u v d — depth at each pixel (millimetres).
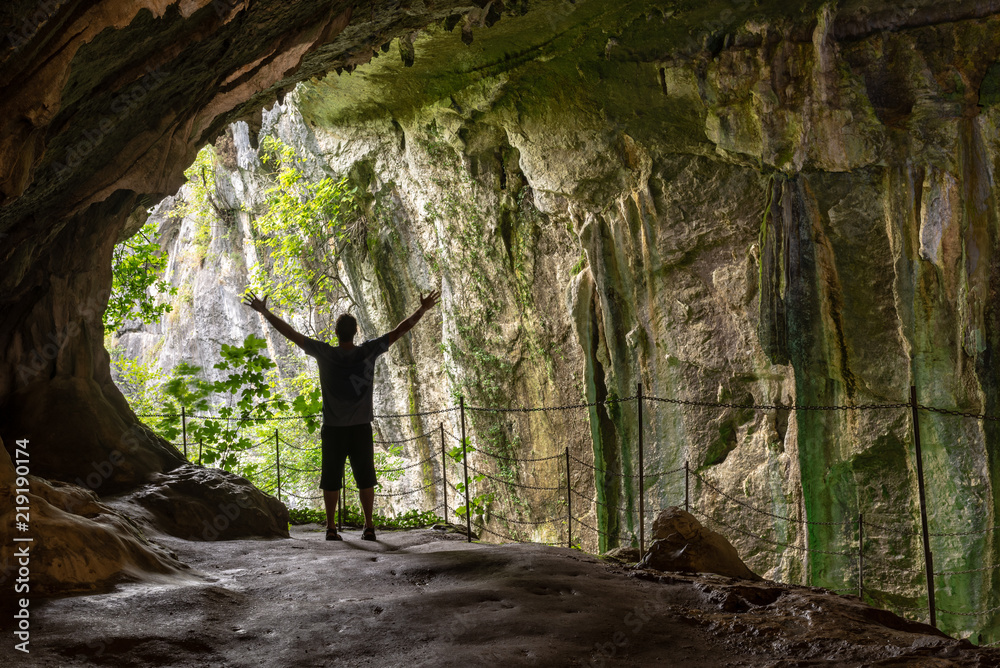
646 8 12961
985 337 11609
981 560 11875
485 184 17406
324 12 7008
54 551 4195
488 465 19078
